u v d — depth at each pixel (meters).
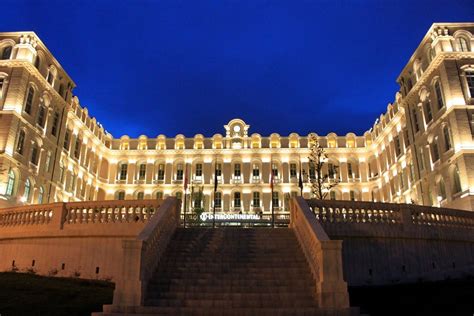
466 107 39.25
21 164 42.44
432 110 43.56
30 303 14.43
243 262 16.28
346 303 13.12
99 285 17.75
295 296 13.65
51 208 21.12
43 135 47.53
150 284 14.47
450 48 41.84
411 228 20.19
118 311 12.88
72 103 57.03
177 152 70.12
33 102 45.34
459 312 14.02
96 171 66.69
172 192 68.38
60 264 19.98
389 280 19.14
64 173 54.50
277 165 69.62
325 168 68.38
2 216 22.83
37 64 46.47
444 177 40.91
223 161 69.50
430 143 44.16
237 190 67.81
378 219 20.02
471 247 22.08
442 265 20.69
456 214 21.94
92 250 19.66
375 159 66.69
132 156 70.62
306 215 16.77
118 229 19.45
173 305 13.30
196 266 15.97
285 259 16.39
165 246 17.34
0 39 45.06
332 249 13.70
